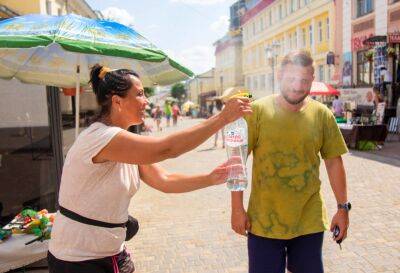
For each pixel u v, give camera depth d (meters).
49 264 2.11
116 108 2.09
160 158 1.91
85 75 4.23
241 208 2.56
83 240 2.01
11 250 3.69
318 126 2.55
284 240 2.54
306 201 2.53
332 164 2.70
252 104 2.57
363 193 6.87
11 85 4.81
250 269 2.59
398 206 6.02
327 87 14.62
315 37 27.47
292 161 2.49
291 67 2.42
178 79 3.93
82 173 1.97
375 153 11.25
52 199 4.93
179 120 45.75
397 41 16.19
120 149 1.90
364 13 20.25
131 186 2.14
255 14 40.88
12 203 4.90
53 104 4.80
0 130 4.86
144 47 3.21
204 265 4.30
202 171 10.41
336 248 4.56
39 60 3.95
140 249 4.81
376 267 4.07
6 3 13.07
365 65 20.27
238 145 2.44
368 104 17.73
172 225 5.66
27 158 4.89
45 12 13.81
